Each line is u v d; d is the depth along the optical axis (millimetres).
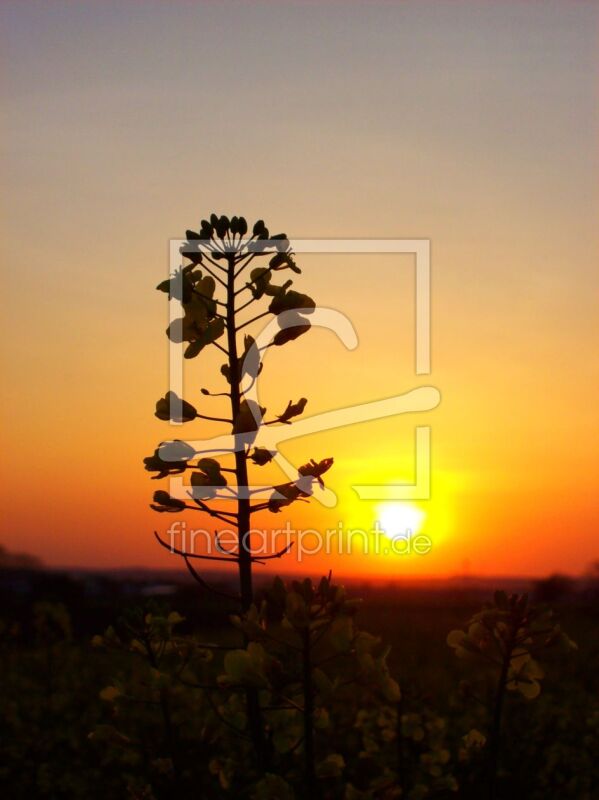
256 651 2816
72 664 11438
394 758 5496
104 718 8945
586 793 6449
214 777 4145
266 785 2814
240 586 3000
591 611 14555
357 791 3773
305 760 2764
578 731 8195
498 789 6324
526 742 7277
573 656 11461
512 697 7844
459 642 3164
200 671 6309
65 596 13422
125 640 3707
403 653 10570
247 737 3039
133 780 3783
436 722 5668
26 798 7289
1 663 11742
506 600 3092
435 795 3883
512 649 3076
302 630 2740
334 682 2818
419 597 12297
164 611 3707
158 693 3709
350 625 2797
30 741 8445
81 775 7406
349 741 6738
